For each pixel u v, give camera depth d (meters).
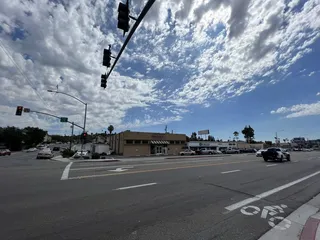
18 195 6.50
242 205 5.99
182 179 9.93
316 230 4.29
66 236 3.82
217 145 71.19
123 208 5.45
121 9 6.84
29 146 91.69
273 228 4.44
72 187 7.74
